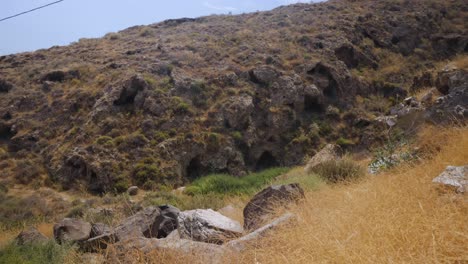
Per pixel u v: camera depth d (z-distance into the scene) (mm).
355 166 10711
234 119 22703
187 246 4398
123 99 24125
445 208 3549
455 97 11094
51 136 23969
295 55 28453
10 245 6641
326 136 24047
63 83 28328
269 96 24656
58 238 6789
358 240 3246
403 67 30203
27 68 32000
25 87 28828
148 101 23234
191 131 21891
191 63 27875
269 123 23516
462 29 34281
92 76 28062
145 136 21672
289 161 22578
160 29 40188
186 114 22766
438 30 34562
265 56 28297
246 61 28031
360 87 27688
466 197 3830
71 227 6969
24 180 21031
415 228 3232
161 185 19234
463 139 6738
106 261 4582
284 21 36438
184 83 24594
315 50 29578
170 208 6730
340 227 3646
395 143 10727
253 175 19797
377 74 29625
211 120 22641
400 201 3998
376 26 34000
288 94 24703
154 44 33312
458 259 2746
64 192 19891
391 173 7051
